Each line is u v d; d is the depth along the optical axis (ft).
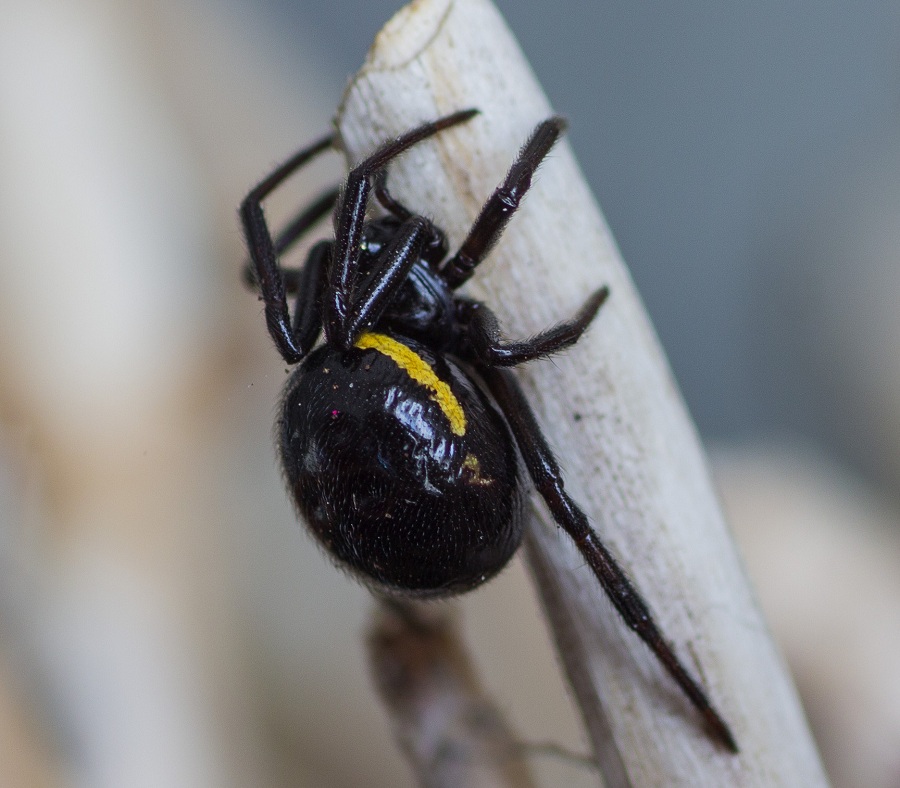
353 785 0.46
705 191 0.68
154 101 0.48
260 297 0.38
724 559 0.37
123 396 0.45
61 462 0.45
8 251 0.45
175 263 0.46
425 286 0.38
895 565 0.49
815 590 0.47
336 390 0.37
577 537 0.36
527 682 0.47
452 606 0.38
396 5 0.63
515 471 0.37
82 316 0.45
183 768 0.44
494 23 0.37
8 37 0.46
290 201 0.50
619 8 0.71
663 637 0.36
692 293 0.66
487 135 0.36
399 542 0.36
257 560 0.47
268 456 0.47
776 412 0.62
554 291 0.37
